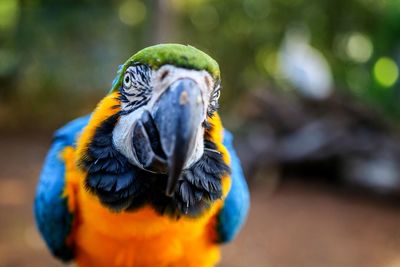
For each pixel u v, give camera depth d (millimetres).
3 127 1953
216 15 2082
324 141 1406
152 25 1605
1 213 1125
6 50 1995
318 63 1705
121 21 1945
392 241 1087
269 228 1121
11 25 1985
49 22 1899
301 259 988
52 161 465
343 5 2035
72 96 1989
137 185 356
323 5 2033
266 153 1403
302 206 1275
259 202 1293
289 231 1112
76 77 1946
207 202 370
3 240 997
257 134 1450
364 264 978
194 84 318
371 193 1387
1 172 1438
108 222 382
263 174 1428
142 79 333
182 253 439
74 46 1920
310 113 1470
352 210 1266
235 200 457
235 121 1588
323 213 1233
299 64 1574
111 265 438
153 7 1596
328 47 2107
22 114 2043
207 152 364
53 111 2031
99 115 371
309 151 1405
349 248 1043
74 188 428
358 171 1411
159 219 374
